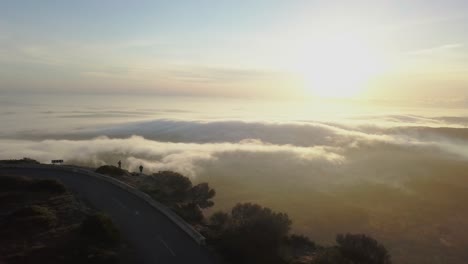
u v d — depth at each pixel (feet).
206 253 58.23
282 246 63.36
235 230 61.77
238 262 56.54
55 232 61.21
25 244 56.29
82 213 71.56
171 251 58.08
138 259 54.70
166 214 75.41
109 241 58.80
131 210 77.25
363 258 61.31
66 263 51.26
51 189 83.82
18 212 65.98
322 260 59.47
